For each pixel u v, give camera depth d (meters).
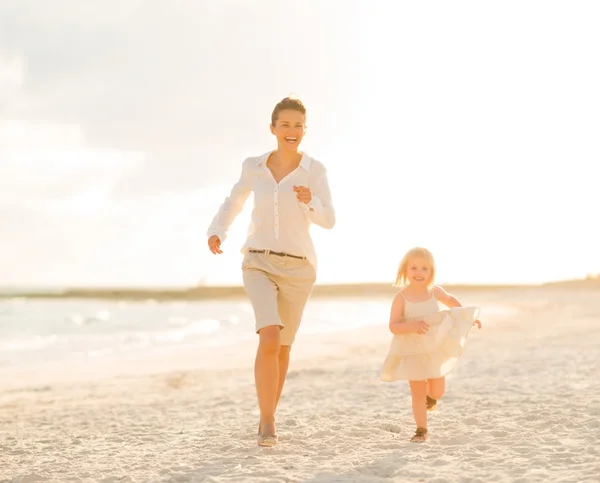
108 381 10.43
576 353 10.11
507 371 8.40
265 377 4.38
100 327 28.77
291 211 4.55
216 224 4.79
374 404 6.30
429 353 4.39
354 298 85.75
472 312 4.40
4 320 35.47
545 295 62.94
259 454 4.22
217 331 24.62
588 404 5.47
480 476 3.47
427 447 4.23
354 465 3.82
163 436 5.34
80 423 6.45
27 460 4.61
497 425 4.83
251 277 4.55
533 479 3.37
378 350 13.62
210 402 7.39
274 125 4.72
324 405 6.47
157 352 15.84
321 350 14.09
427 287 4.54
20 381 10.70
